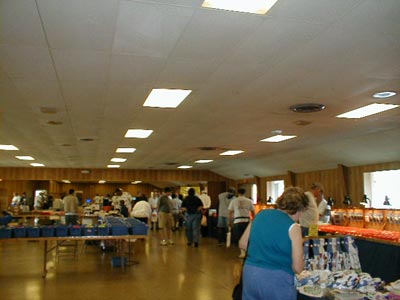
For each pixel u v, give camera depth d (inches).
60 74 178.9
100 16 123.3
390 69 172.9
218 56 157.3
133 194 1092.5
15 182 880.9
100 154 498.9
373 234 170.2
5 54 155.1
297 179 536.4
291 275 106.6
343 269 139.9
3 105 237.3
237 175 686.5
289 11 120.9
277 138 365.1
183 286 231.9
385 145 350.9
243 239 123.5
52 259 331.0
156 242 441.4
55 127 310.5
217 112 256.5
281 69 173.0
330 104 234.1
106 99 222.8
